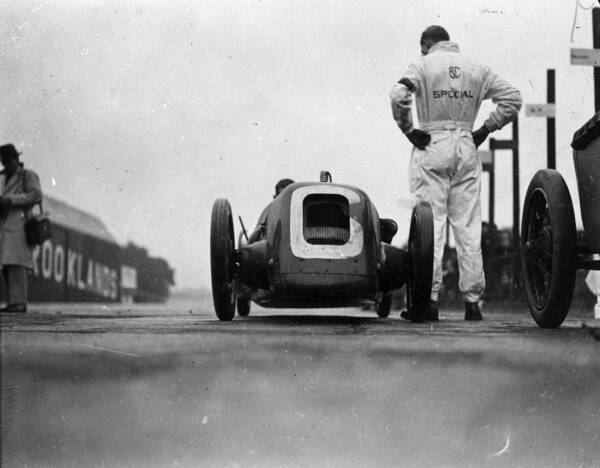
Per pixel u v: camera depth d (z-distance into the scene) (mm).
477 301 5395
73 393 2334
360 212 4617
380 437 2273
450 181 5445
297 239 4527
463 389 2447
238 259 4785
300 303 4836
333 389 2416
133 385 2377
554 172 3812
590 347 2898
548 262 3805
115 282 30391
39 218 7230
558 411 2398
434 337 3188
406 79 5363
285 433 2246
